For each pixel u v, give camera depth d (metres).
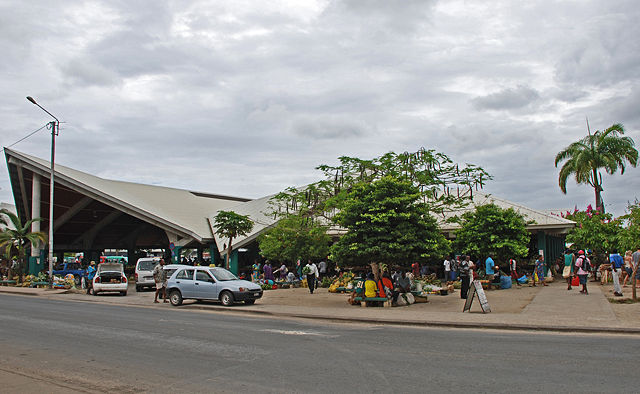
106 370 8.54
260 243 34.47
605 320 13.18
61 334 12.50
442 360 8.81
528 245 35.94
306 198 26.39
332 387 7.15
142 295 27.86
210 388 7.25
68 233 52.06
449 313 15.95
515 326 12.75
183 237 39.50
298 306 19.38
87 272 36.44
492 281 25.61
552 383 7.10
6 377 8.16
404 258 18.64
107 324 14.41
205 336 12.01
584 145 36.28
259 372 8.16
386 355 9.37
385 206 18.78
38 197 41.84
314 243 31.72
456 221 24.33
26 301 23.31
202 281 20.41
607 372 7.70
